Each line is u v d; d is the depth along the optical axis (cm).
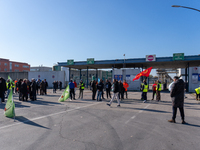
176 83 621
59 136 487
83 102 1212
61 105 1057
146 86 1220
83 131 532
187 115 780
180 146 422
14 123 625
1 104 1098
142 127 580
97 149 400
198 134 512
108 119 689
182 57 2480
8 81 1509
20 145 422
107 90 1482
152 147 414
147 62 2778
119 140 458
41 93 1830
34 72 3644
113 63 2956
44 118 703
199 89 1380
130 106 1031
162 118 712
